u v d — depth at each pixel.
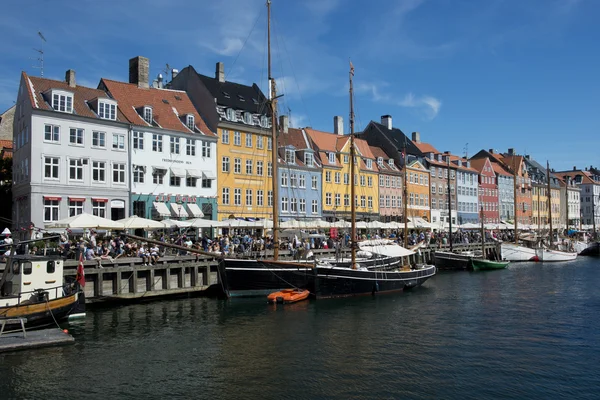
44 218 40.16
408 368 18.78
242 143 55.16
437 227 62.91
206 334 23.56
